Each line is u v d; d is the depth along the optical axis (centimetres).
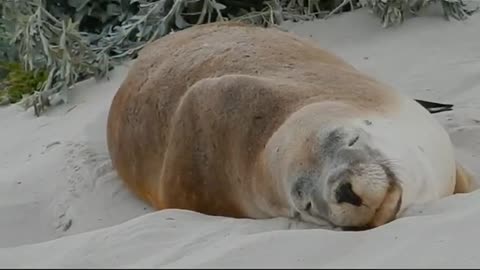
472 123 2131
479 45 2627
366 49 2680
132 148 1995
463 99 2308
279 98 1669
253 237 1345
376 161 1451
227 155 1697
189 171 1769
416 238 1319
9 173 2181
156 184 1928
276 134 1591
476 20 2803
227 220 1543
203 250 1334
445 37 2691
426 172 1528
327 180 1438
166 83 1938
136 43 2909
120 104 2069
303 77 1758
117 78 2745
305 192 1480
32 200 2033
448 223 1362
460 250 1267
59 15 3077
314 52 1916
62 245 1403
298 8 3025
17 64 2983
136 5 3073
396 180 1446
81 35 2880
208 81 1786
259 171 1606
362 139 1477
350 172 1427
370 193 1421
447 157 1631
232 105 1706
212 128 1727
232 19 2945
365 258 1258
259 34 2011
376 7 2844
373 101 1653
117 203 1998
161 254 1333
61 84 2678
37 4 2767
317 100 1644
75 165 2153
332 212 1438
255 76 1805
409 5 2814
